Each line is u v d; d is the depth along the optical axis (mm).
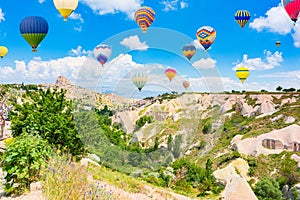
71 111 9852
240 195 10117
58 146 8898
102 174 8367
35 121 9016
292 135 38438
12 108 14211
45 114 9328
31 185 6598
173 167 11039
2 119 14047
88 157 9578
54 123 9055
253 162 33281
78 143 9578
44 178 6594
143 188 8312
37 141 7113
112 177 8406
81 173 6578
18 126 8898
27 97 10195
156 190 8523
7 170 6707
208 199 10484
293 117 44594
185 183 10766
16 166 6664
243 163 32656
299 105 50406
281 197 26953
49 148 7355
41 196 6094
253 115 53375
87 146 9609
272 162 34062
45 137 8906
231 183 10781
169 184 10039
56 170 6289
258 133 41188
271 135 39188
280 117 46219
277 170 32406
